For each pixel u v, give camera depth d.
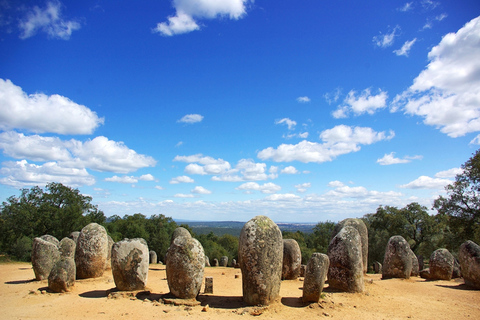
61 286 10.87
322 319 8.13
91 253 13.03
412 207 35.50
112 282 12.73
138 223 49.84
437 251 15.62
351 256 10.93
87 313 8.50
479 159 26.16
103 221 46.69
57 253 14.22
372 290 11.70
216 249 45.19
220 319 7.95
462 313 9.27
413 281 14.55
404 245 15.50
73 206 34.91
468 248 13.29
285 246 14.77
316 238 50.66
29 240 28.41
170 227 54.22
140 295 10.28
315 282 9.23
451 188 28.03
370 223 40.84
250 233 9.10
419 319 8.57
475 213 26.56
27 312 8.66
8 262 23.20
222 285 13.55
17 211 33.12
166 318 8.02
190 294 9.44
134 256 10.68
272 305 8.86
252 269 8.93
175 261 9.49
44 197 35.88
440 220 33.41
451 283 14.10
